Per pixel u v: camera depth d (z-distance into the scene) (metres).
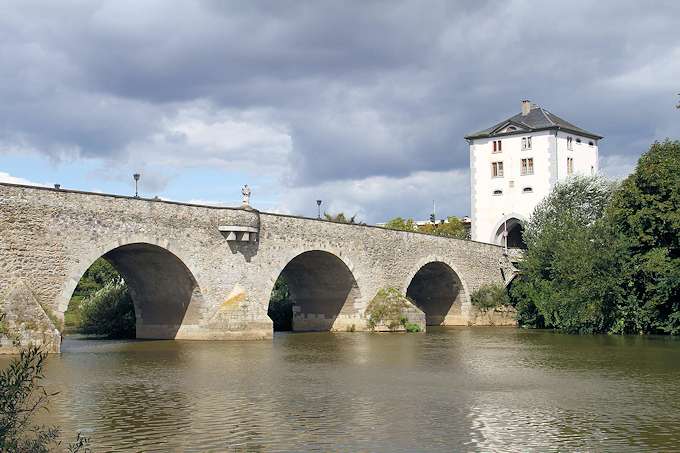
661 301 48.25
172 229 39.28
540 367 30.77
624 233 51.31
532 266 58.34
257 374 27.91
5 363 28.22
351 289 52.28
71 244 34.59
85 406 20.89
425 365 31.27
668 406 21.22
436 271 62.94
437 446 16.39
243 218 42.44
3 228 32.22
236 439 16.98
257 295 43.69
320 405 21.20
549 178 75.19
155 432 17.62
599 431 17.89
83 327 50.66
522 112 79.31
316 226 48.16
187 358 33.22
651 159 49.72
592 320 51.62
